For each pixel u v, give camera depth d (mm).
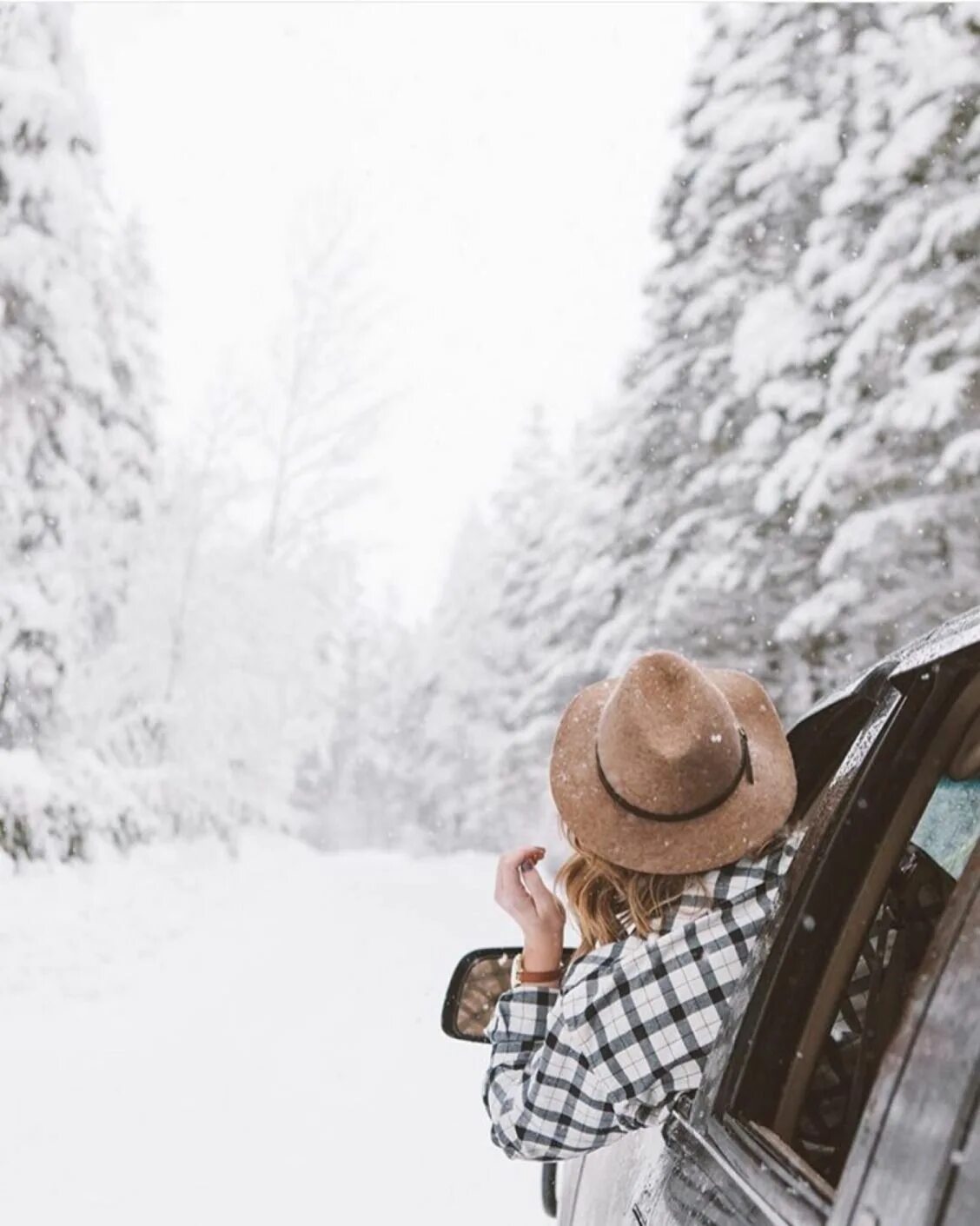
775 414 18844
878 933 2164
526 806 37844
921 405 15031
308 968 12891
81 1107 6988
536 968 2227
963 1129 1143
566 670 25297
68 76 21938
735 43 21500
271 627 28844
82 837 19188
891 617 16078
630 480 23219
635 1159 2268
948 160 16203
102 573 23828
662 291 22797
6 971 10836
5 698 19719
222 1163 6145
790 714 17344
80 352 19969
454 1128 6934
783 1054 1884
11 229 19609
